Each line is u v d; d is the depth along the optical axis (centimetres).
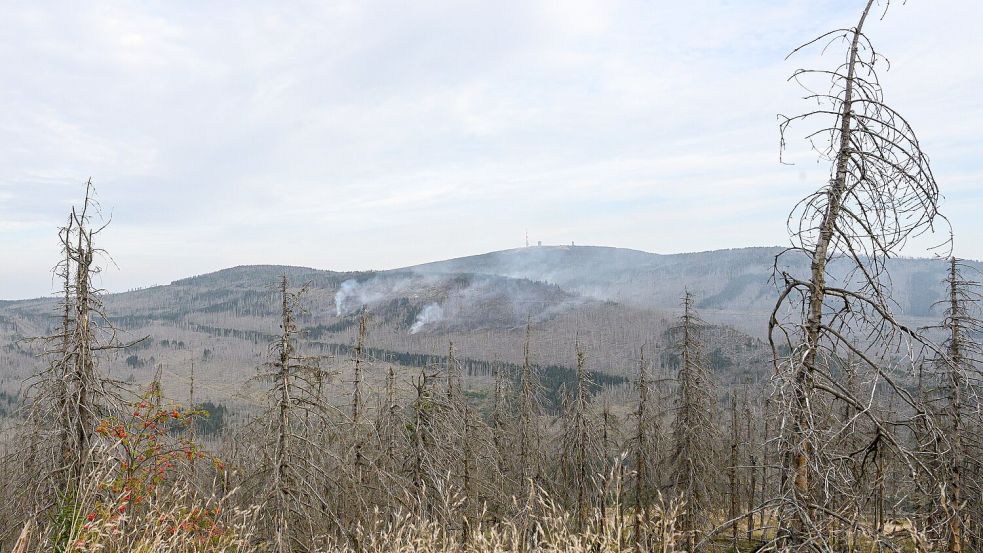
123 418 854
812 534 445
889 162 471
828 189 499
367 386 1748
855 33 503
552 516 597
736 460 2598
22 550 618
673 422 2316
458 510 1091
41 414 1108
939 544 478
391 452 1712
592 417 2405
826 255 495
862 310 478
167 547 649
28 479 1070
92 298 1194
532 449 2777
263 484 1338
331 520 1558
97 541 550
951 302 1277
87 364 1153
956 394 790
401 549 661
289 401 1393
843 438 482
